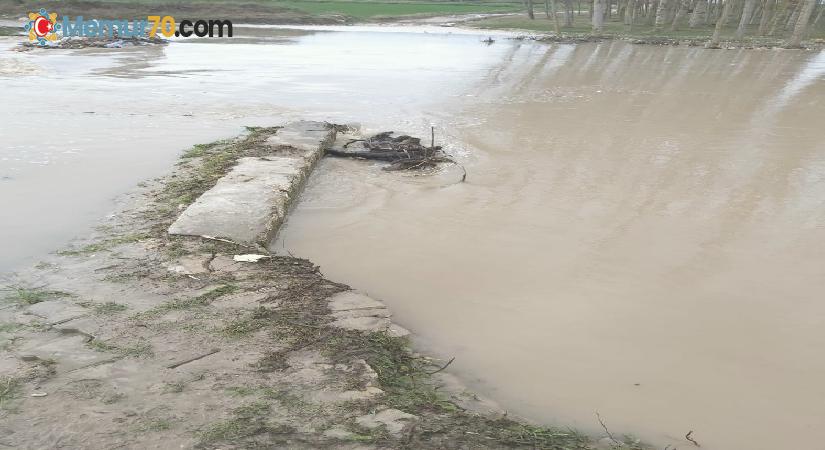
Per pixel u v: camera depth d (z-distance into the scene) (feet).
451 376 14.15
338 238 22.43
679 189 27.43
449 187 28.04
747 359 15.12
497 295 18.26
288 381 12.69
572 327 16.51
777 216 24.18
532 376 14.33
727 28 129.49
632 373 14.53
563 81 61.31
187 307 15.78
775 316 17.07
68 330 14.42
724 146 34.58
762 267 19.97
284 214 23.88
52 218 22.27
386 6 211.00
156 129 37.68
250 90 53.67
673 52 89.25
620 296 18.19
